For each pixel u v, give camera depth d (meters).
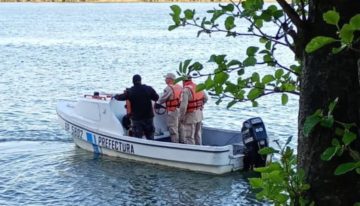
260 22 2.86
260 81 3.14
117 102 15.12
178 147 13.62
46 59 46.34
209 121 20.95
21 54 50.53
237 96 3.08
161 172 13.70
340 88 2.39
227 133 14.64
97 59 46.19
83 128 15.62
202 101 14.12
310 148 2.47
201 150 13.30
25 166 14.37
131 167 14.10
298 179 2.49
